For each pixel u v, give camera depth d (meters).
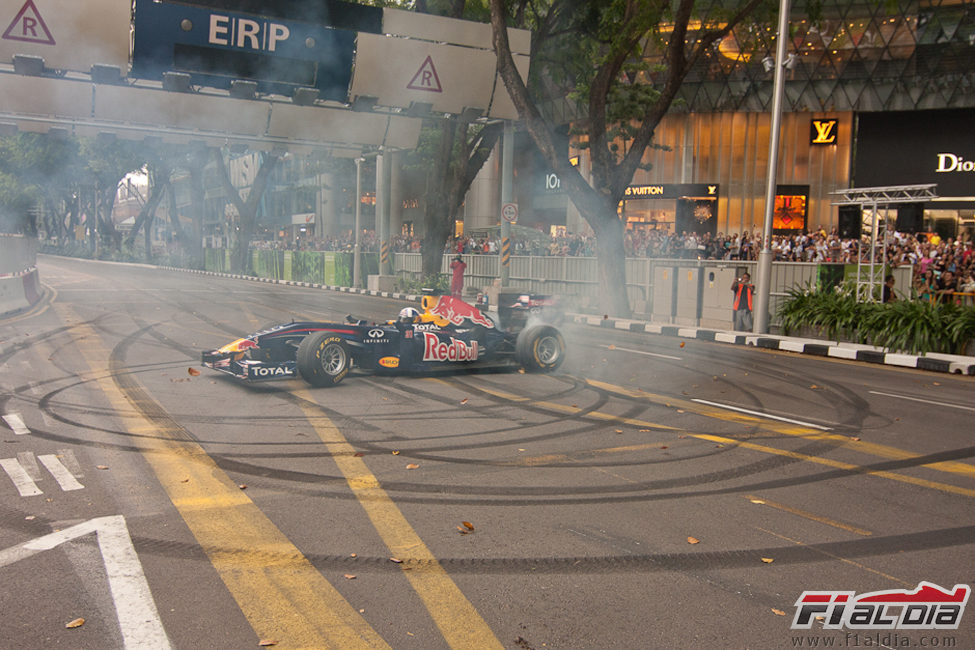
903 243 22.55
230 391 9.11
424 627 3.62
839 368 12.79
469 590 4.01
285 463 6.18
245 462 6.19
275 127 20.30
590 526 4.96
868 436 7.73
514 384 10.07
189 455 6.35
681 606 3.88
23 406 8.08
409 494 5.50
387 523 4.93
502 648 3.44
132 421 7.49
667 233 30.23
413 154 31.92
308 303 23.22
